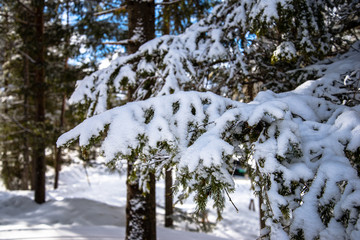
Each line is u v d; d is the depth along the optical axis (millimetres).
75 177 20016
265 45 4199
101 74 3592
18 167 15781
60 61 11531
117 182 18344
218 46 3541
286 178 1441
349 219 1222
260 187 1547
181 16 6348
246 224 10914
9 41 10312
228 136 1625
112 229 6484
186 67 3471
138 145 1617
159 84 3648
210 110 1771
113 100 6359
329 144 1562
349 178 1345
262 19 2824
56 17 9141
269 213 1461
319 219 1313
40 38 9672
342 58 3592
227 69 4078
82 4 8047
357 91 2432
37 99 10102
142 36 4488
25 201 9852
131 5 4625
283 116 1498
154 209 4367
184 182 1479
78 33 8312
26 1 10469
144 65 3631
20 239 5133
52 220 8297
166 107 1796
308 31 2908
